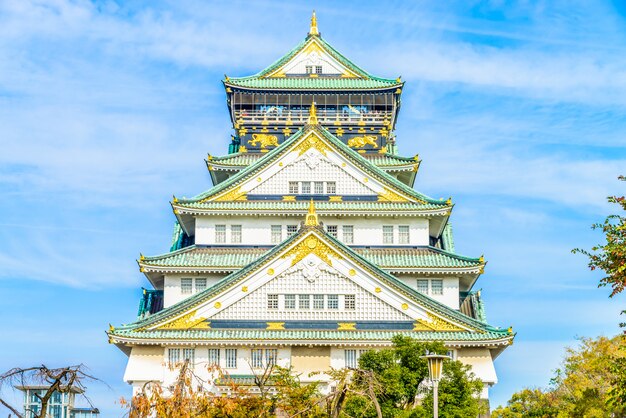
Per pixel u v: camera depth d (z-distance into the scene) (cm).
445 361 6122
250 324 7456
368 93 9750
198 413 4819
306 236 7581
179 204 8306
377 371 6019
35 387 4306
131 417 4609
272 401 5278
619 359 5006
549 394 8394
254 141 9412
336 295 7525
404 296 7488
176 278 8144
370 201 8419
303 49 9994
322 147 8538
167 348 7406
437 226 8650
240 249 8325
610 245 4612
